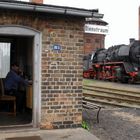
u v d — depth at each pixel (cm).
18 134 568
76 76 616
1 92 767
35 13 583
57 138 546
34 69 594
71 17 607
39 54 594
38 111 597
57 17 598
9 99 728
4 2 538
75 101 617
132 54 2033
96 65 2466
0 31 570
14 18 574
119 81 2088
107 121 730
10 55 885
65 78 609
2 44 922
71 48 611
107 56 2316
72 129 606
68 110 612
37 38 591
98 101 1074
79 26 614
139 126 687
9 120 660
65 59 608
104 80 2323
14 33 577
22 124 613
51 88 602
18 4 546
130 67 2025
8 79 761
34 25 586
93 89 1475
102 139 578
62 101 609
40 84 595
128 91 1355
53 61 601
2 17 568
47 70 598
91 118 757
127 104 1027
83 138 549
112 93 1291
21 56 813
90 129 645
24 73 788
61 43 604
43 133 575
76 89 617
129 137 597
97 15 593
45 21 592
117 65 2156
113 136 600
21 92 768
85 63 2700
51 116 603
